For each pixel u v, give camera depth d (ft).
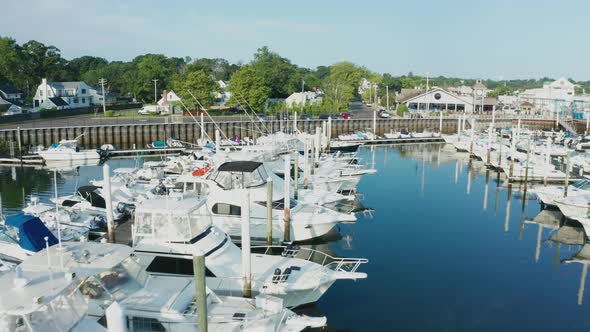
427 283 64.28
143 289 45.65
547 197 103.09
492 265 71.26
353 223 91.76
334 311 56.13
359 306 57.41
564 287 63.82
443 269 69.21
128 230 75.00
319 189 99.86
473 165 163.22
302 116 269.44
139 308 42.63
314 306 56.65
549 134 212.43
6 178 133.08
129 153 174.60
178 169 123.44
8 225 60.44
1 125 213.25
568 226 91.86
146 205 54.85
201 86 272.10
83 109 289.74
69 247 46.60
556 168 141.38
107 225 71.36
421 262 71.82
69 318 36.99
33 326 34.32
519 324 53.98
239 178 74.74
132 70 415.23
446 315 55.67
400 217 96.63
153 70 363.15
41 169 148.25
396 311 56.34
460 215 98.94
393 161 171.42
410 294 60.90
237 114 271.69
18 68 362.33
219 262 53.11
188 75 284.20
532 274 68.08
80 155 161.07
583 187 105.19
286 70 386.32
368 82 450.30
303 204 80.79
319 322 45.34
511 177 132.98
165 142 187.21
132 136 212.02
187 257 52.31
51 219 73.31
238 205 73.15
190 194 69.15
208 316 43.11
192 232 53.67
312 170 113.19
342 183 110.01
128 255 46.09
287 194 72.69
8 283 37.63
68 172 142.61
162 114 276.21
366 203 108.27
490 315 55.83
